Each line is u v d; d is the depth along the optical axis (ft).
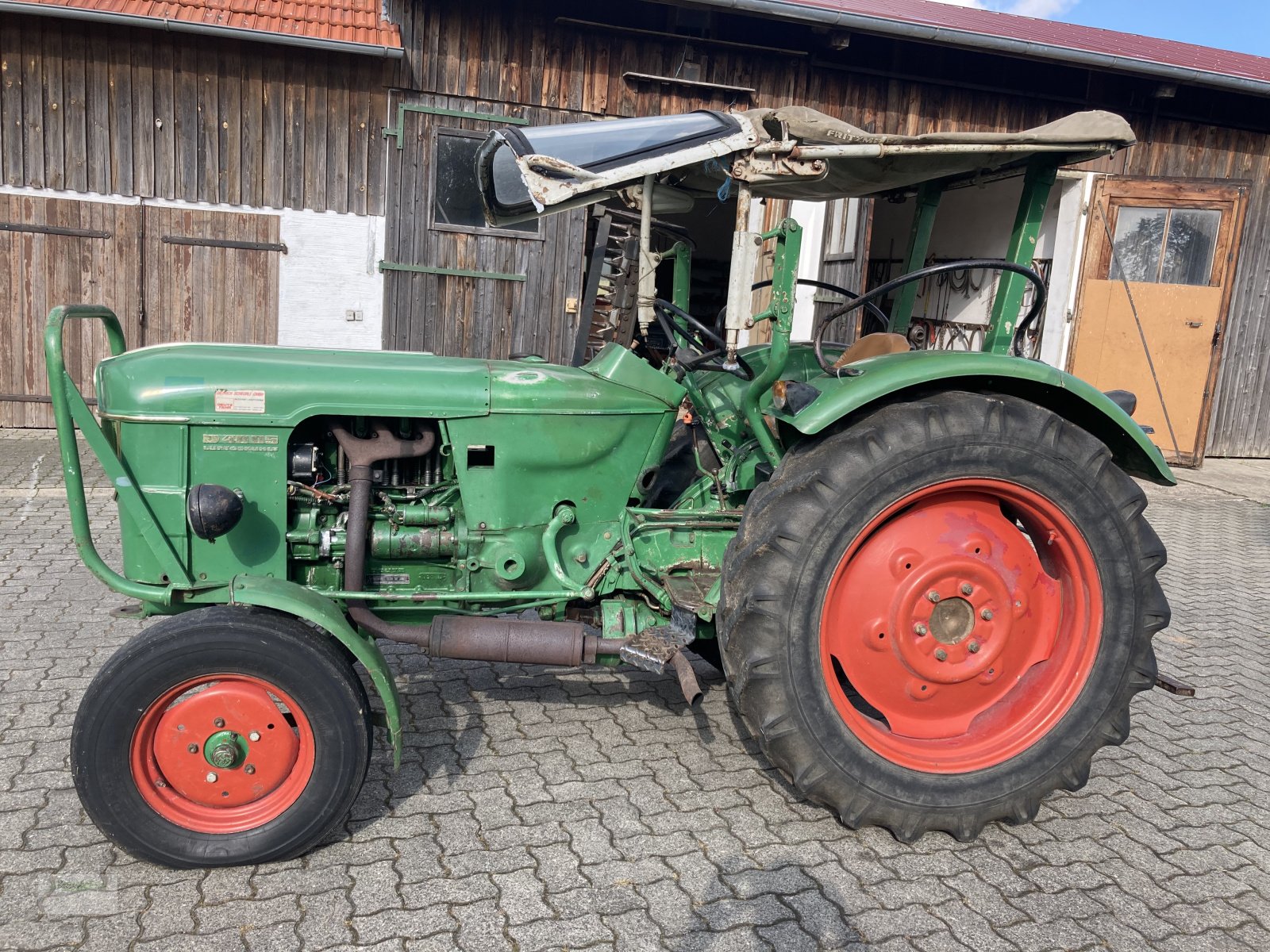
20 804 8.51
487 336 27.02
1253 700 12.26
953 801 8.41
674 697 11.45
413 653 12.48
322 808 7.70
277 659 7.54
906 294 11.49
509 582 9.30
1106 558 8.68
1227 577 18.26
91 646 12.27
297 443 8.90
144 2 23.56
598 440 9.34
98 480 21.06
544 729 10.46
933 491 8.36
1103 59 25.54
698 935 7.10
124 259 24.71
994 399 8.49
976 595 8.66
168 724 7.59
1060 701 8.77
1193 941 7.31
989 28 27.96
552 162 8.16
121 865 7.71
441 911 7.24
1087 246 27.71
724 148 8.50
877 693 8.71
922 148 8.75
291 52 24.29
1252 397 30.27
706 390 10.35
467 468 9.12
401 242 25.86
